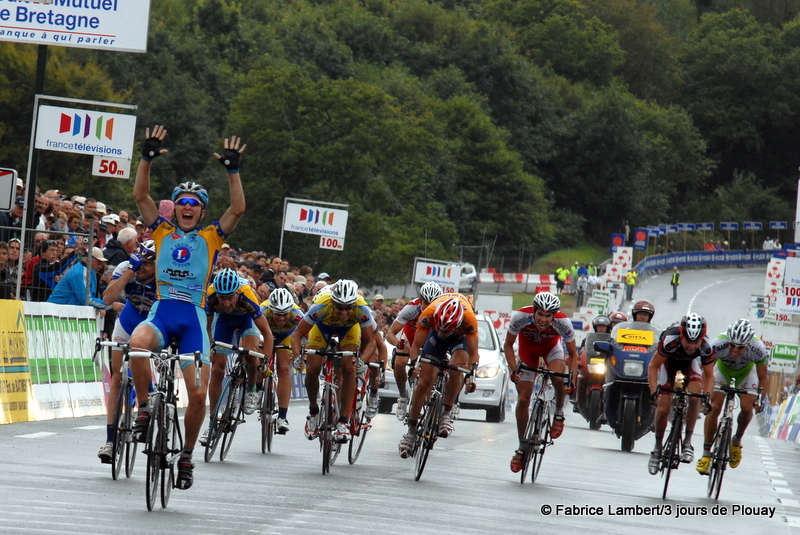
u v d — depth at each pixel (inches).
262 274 2273.6
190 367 829.8
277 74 6279.5
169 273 842.2
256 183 6127.0
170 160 6648.6
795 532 926.4
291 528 731.4
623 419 1692.9
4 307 1416.1
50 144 1878.7
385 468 1171.3
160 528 705.0
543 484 1131.3
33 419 1455.5
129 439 948.6
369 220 6072.8
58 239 1668.3
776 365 3897.6
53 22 1951.3
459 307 1112.8
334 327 1202.6
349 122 6205.7
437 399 1110.4
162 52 7337.6
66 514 738.2
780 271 5546.3
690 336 1119.0
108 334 1721.2
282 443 1393.9
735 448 1277.1
